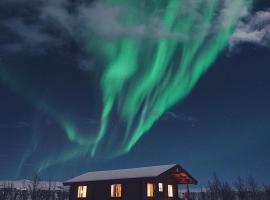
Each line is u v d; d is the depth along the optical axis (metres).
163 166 34.09
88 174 40.47
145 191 31.61
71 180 38.75
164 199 32.88
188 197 34.72
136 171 34.97
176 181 35.97
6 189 73.19
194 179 34.59
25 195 70.69
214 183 74.00
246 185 70.69
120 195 32.75
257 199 65.19
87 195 35.75
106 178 34.72
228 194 66.62
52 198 70.69
